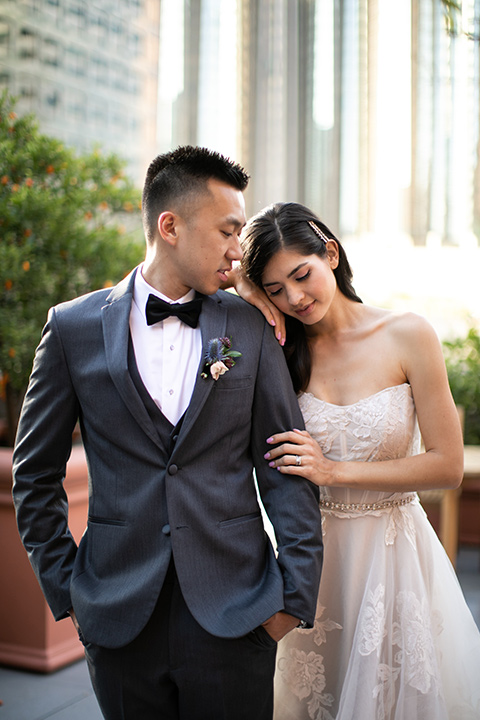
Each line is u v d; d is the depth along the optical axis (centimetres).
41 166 363
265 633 175
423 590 200
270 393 185
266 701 182
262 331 191
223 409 177
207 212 175
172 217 177
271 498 188
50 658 304
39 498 188
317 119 521
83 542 189
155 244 184
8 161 355
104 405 176
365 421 202
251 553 178
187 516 171
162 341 181
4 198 349
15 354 337
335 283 205
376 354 206
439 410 199
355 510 204
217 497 175
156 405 176
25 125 370
